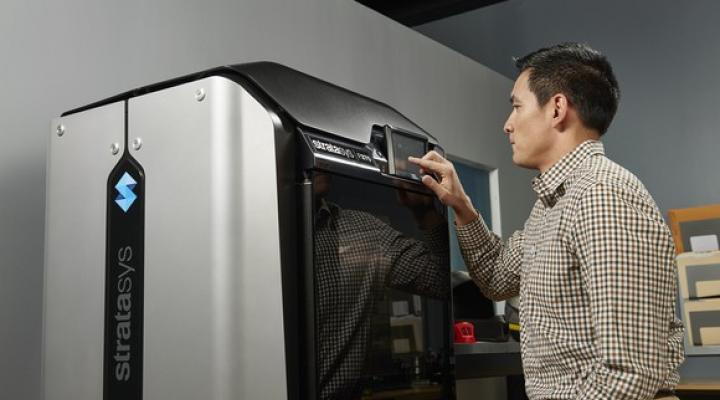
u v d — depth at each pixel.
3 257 2.01
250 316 1.39
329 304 1.44
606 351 1.28
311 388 1.39
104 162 1.60
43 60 2.14
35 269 2.08
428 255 1.76
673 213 4.41
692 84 4.79
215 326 1.39
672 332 1.40
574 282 1.38
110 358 1.53
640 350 1.28
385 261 1.61
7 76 2.06
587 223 1.34
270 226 1.40
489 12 5.38
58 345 1.62
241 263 1.41
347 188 1.53
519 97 1.62
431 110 3.77
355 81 3.30
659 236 1.33
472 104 4.10
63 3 2.21
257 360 1.38
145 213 1.52
